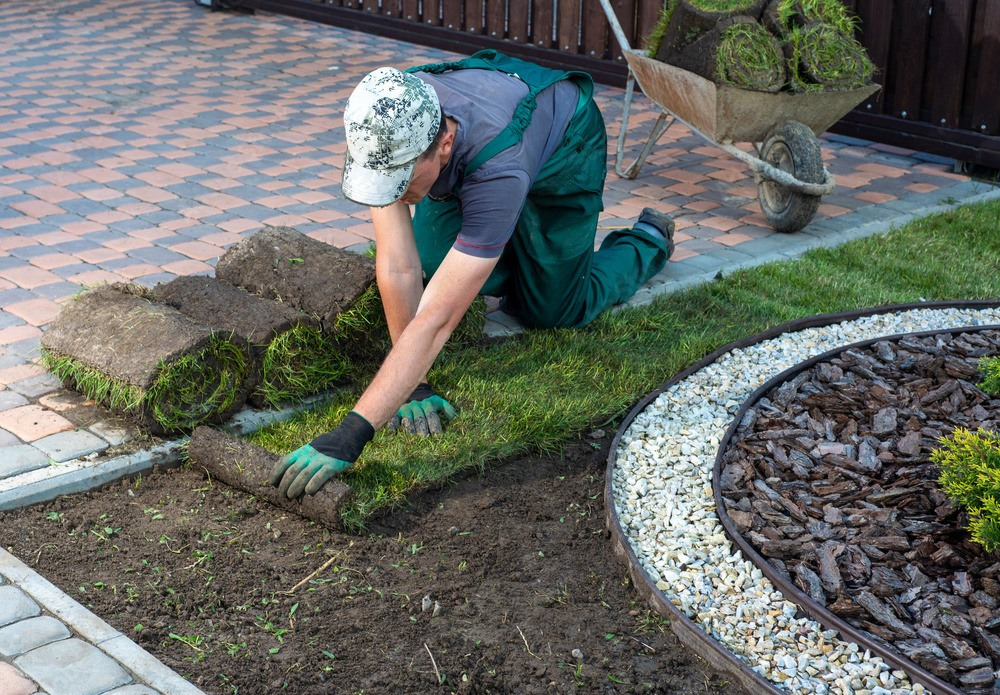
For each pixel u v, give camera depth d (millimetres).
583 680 3117
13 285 5457
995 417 4203
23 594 3242
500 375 4738
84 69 10078
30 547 3570
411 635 3275
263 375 4383
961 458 3492
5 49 10766
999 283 5773
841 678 3062
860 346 4871
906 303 5438
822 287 5703
